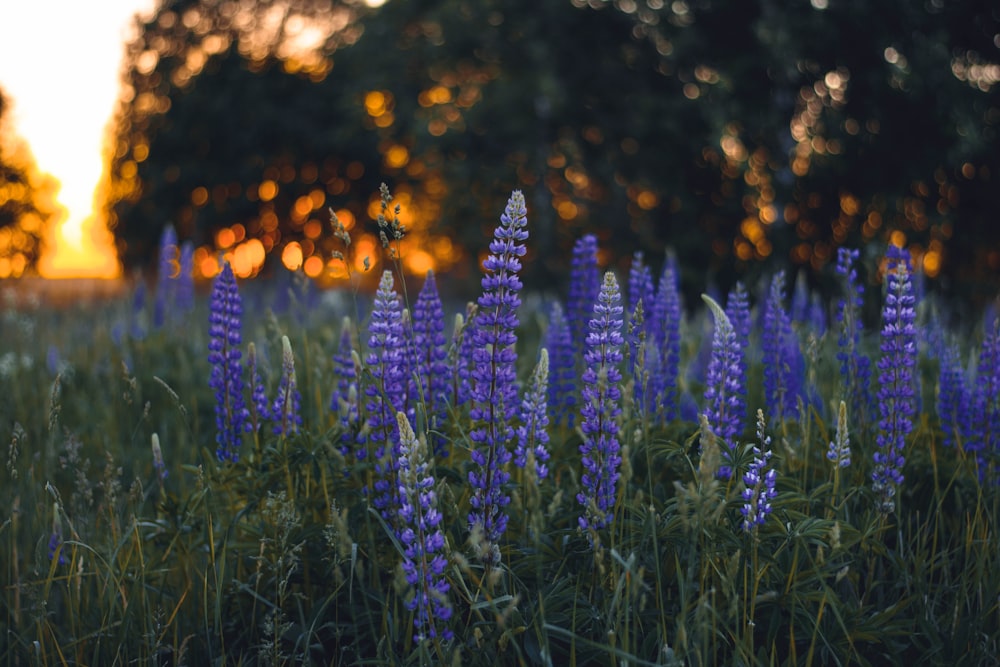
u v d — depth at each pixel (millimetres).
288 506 3102
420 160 26172
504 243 2980
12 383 6211
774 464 3543
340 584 2791
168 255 8656
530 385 3145
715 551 2828
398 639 2898
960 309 7797
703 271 21250
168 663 3203
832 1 18781
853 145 19906
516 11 24188
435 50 25062
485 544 2615
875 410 3838
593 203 24266
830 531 2641
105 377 6672
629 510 3051
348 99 28109
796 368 4590
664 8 21250
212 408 5695
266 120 35500
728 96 20375
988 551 3201
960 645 2943
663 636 2652
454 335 3639
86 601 3270
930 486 3748
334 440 3586
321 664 3129
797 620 2830
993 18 19891
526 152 23234
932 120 19547
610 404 2924
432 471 3090
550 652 2781
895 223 19734
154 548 3771
